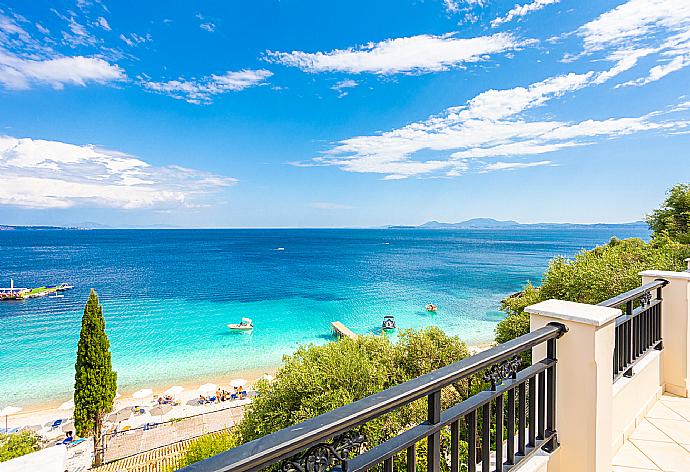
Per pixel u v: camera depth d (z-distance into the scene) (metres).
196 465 0.73
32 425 15.13
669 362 3.55
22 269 58.91
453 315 30.98
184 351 23.22
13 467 0.69
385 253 86.00
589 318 1.92
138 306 35.31
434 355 10.80
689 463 2.49
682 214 13.59
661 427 2.95
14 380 19.17
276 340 25.39
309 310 33.41
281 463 0.90
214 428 14.91
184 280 49.22
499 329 11.99
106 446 13.82
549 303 2.29
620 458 2.57
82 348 13.69
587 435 1.96
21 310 34.72
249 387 18.48
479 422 6.07
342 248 101.00
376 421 7.58
